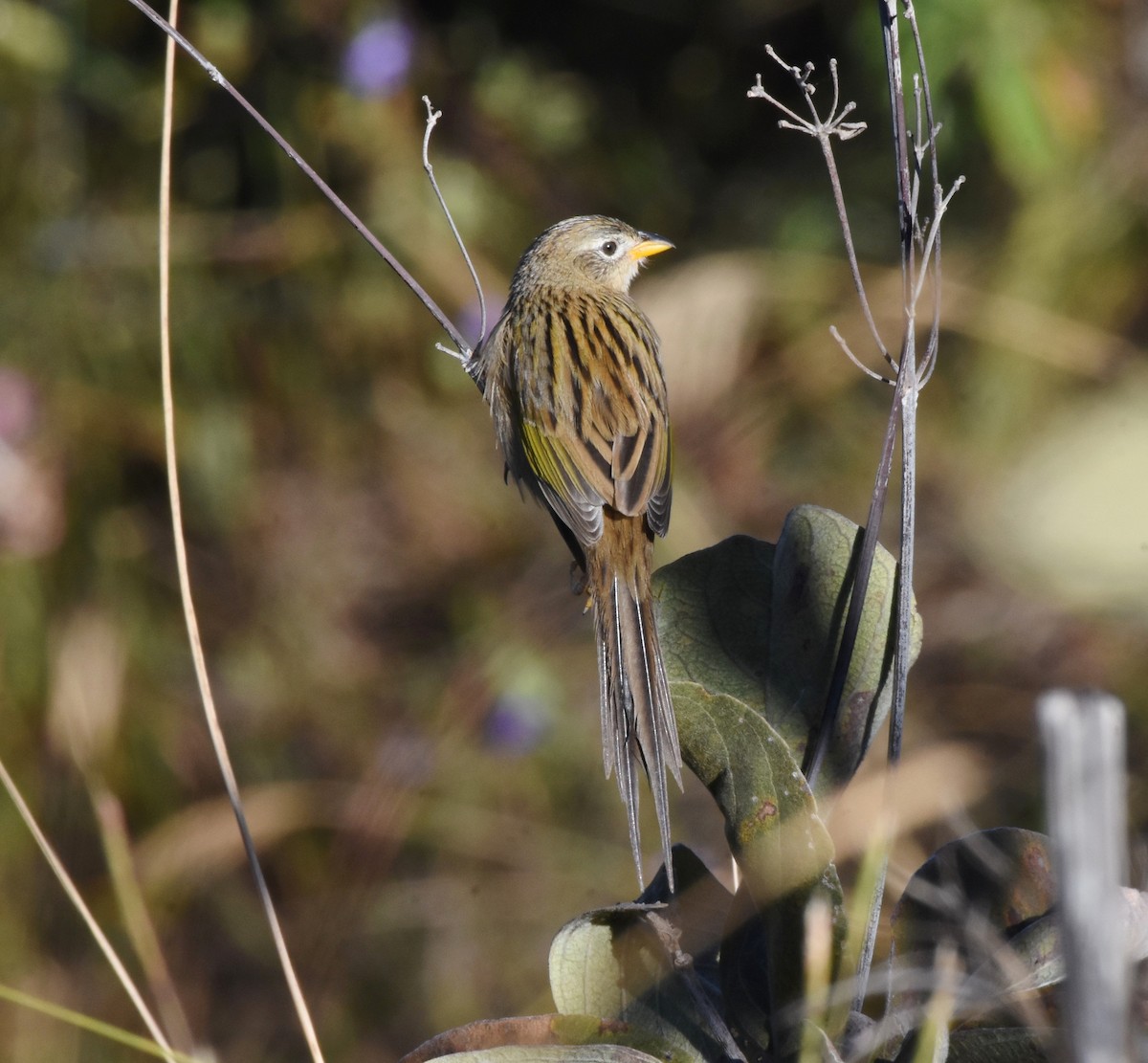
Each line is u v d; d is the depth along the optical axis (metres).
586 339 6.18
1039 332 11.82
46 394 11.94
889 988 3.47
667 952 3.79
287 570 12.30
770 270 12.88
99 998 9.55
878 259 13.32
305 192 13.44
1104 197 12.11
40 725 10.32
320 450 12.95
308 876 10.08
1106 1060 2.41
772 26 15.32
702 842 10.30
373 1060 9.76
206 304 12.90
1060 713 2.40
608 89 15.54
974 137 12.55
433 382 13.39
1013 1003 3.26
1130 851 3.53
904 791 5.22
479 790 10.54
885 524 11.80
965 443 11.94
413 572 12.63
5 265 12.48
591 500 5.73
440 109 14.09
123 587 11.56
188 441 12.36
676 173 15.16
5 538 10.96
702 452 12.16
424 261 13.48
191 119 13.46
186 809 10.42
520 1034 3.62
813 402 12.54
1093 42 12.42
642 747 4.20
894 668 3.67
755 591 4.17
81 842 9.99
